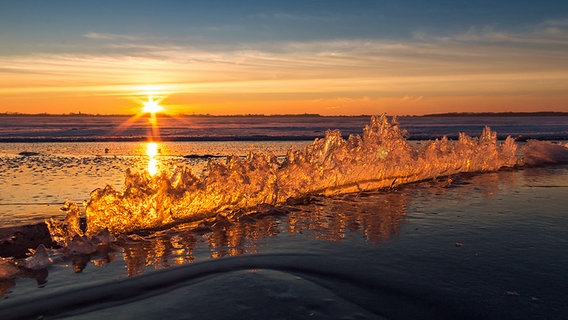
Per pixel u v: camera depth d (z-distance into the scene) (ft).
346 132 115.03
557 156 37.19
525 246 12.89
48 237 14.73
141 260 11.92
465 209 18.44
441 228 15.17
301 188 21.02
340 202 20.43
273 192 19.38
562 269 10.85
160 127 169.68
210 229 15.37
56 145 67.82
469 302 8.93
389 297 9.25
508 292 9.42
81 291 9.77
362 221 16.42
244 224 16.08
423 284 9.91
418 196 21.93
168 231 15.16
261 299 9.20
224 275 10.68
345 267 11.14
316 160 23.00
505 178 28.30
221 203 17.29
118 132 122.42
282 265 11.38
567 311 8.48
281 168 21.45
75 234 14.06
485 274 10.54
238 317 8.36
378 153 24.64
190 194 16.30
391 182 25.16
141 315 8.52
